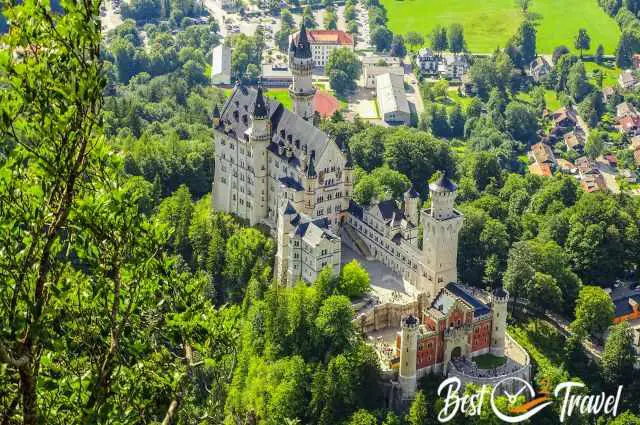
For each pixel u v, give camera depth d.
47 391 77.88
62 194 76.19
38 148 74.12
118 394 82.44
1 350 65.25
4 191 74.62
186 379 89.44
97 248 80.12
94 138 76.19
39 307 71.38
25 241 75.88
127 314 80.38
